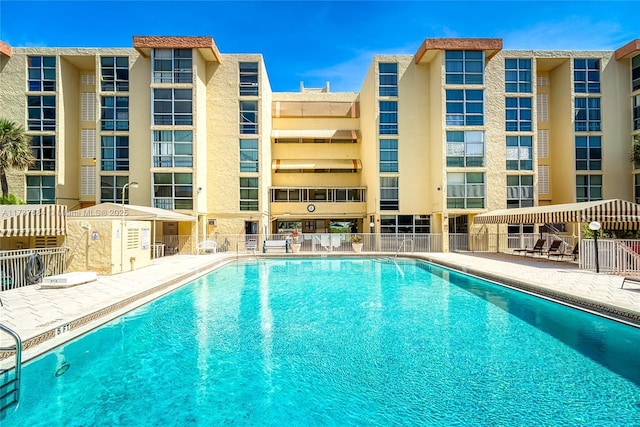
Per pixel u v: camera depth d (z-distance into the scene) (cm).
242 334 886
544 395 582
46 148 2692
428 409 548
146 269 1683
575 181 2802
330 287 1476
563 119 2911
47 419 524
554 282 1268
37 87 2700
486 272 1544
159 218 1984
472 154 2711
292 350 783
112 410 550
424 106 2902
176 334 883
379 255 2478
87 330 836
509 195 2764
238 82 2855
